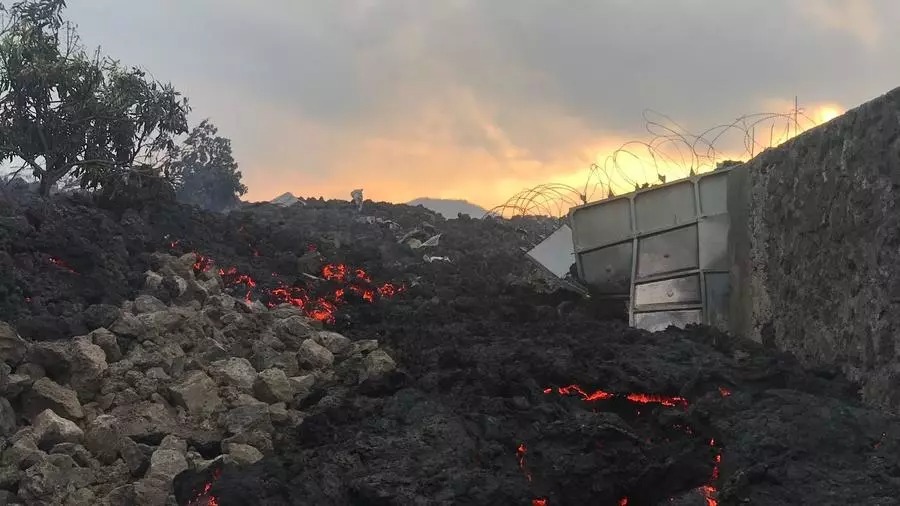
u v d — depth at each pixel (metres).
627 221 12.83
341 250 16.84
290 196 25.98
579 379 8.11
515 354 8.93
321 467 6.30
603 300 13.32
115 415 7.61
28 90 14.09
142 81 15.95
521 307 12.36
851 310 7.88
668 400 7.84
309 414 7.94
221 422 7.74
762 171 10.24
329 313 11.94
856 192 7.78
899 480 5.79
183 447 7.18
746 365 8.33
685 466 6.38
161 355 8.60
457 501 5.81
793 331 9.23
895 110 7.21
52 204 13.02
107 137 15.27
